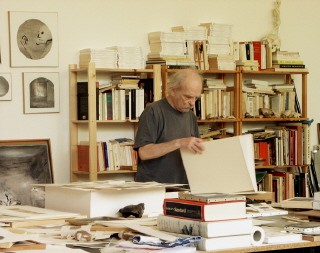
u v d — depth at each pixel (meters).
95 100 6.30
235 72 6.98
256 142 7.18
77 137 6.56
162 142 4.76
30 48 6.38
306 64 7.75
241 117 7.02
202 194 3.08
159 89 6.56
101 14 6.66
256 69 7.12
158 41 6.71
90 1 6.62
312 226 3.24
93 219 3.39
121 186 3.68
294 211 3.85
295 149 7.31
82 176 6.59
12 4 6.32
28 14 6.36
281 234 3.15
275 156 7.22
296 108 7.47
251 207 3.60
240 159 3.65
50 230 3.19
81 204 3.58
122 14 6.75
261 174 7.07
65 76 6.53
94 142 6.30
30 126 6.39
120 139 6.62
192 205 2.99
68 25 6.53
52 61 6.46
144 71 6.54
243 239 2.99
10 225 3.26
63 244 2.86
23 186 6.27
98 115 6.38
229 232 2.95
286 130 7.29
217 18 7.23
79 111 6.45
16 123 6.34
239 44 7.16
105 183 3.91
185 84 4.70
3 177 6.20
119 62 6.50
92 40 6.63
